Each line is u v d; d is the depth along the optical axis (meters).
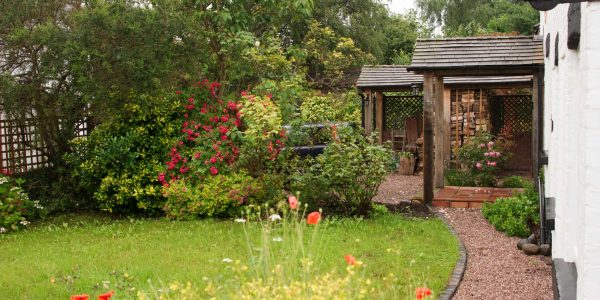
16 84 10.03
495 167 14.15
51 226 10.25
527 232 9.23
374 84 17.62
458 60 11.63
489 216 10.23
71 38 9.84
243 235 8.88
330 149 10.47
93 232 9.52
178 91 11.27
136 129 11.02
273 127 10.33
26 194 10.61
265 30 13.73
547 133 8.95
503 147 14.95
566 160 5.82
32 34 9.73
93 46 9.87
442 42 12.21
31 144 11.72
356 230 9.27
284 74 12.64
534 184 11.09
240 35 11.47
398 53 33.88
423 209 11.36
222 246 8.33
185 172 10.83
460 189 13.06
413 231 9.30
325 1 28.30
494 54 11.71
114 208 11.18
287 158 11.21
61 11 10.66
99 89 10.01
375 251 8.00
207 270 7.03
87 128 12.24
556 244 6.84
